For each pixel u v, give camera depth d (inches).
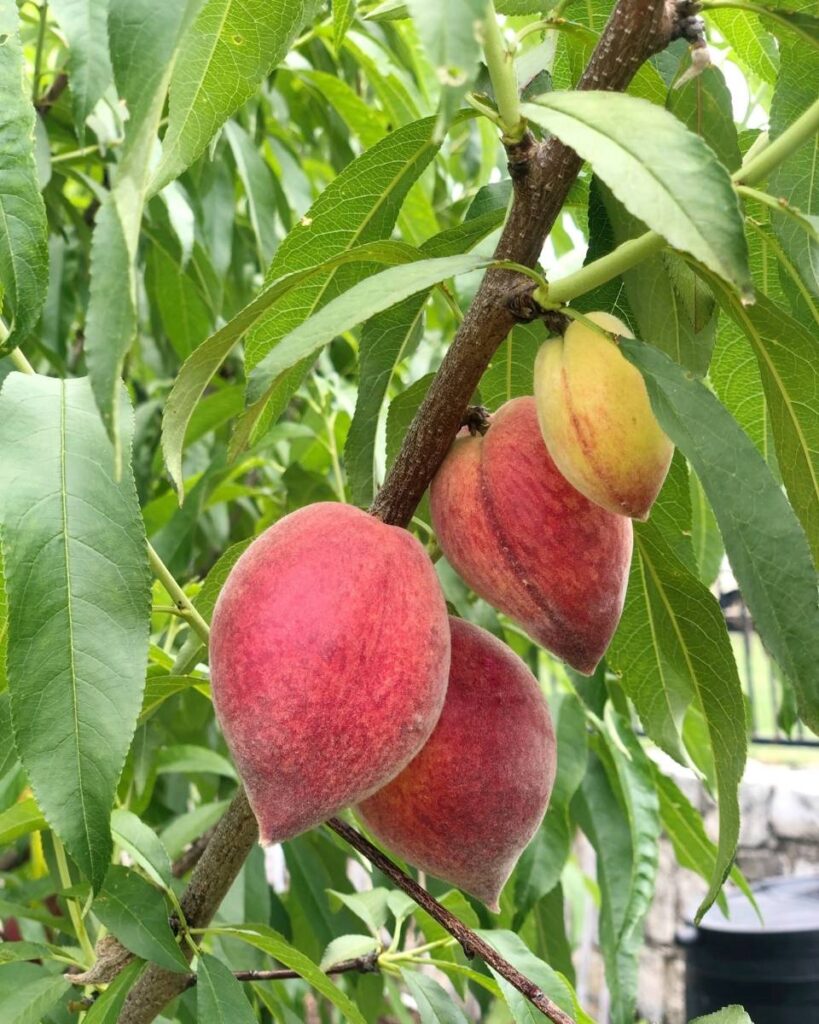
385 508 37.3
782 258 37.8
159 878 44.2
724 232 25.9
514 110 32.1
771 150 32.4
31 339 76.2
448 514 37.4
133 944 40.4
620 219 38.9
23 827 50.0
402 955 52.3
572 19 42.4
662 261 38.2
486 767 36.0
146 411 86.8
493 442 36.9
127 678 34.6
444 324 99.1
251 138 78.8
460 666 37.2
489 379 45.3
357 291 30.9
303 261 43.6
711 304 38.2
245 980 48.4
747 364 44.3
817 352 34.0
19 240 38.2
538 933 74.1
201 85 36.8
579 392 33.0
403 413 45.8
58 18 44.8
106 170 82.4
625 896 73.7
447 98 21.1
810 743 175.0
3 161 38.0
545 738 38.2
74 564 35.1
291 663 30.8
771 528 30.9
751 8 32.6
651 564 40.0
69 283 88.0
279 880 121.3
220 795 85.7
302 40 84.7
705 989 111.3
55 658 34.1
